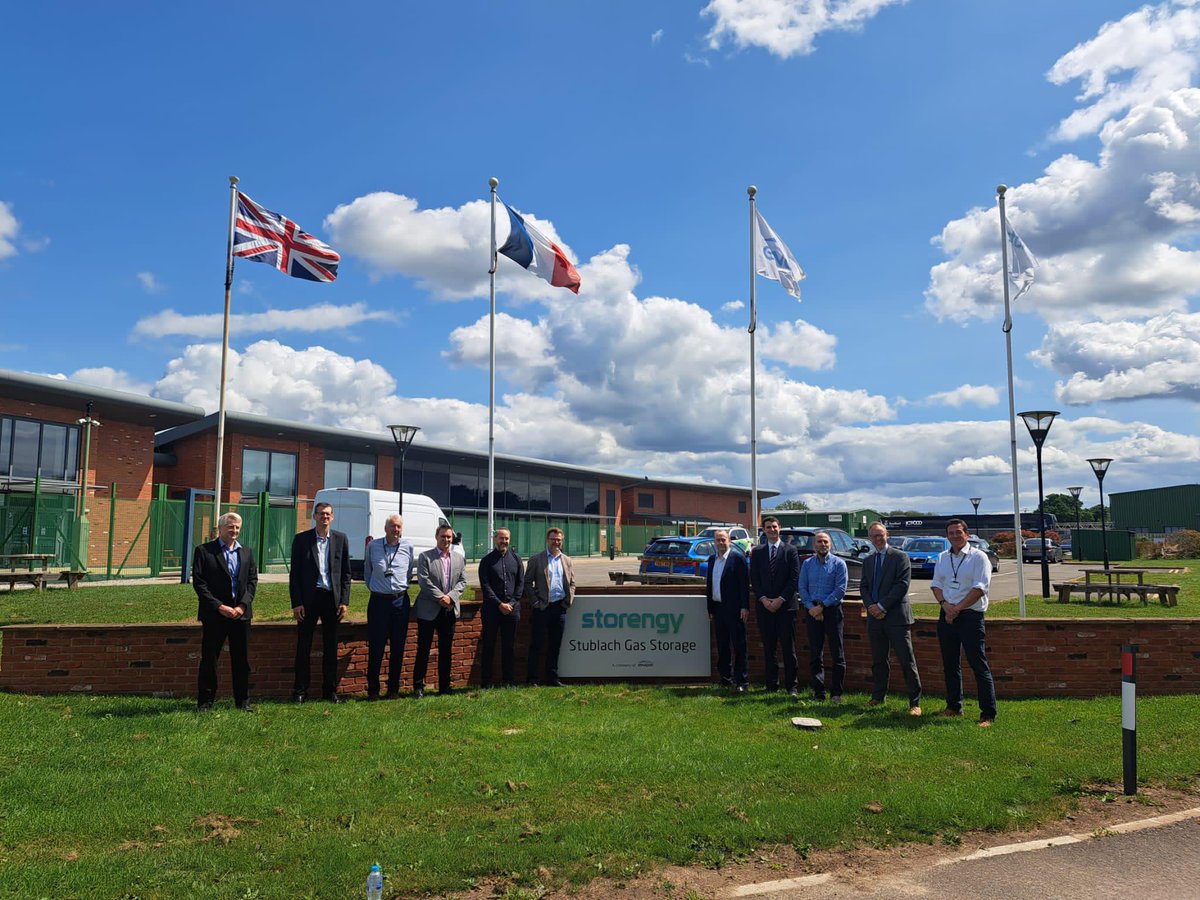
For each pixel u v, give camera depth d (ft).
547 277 60.85
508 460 151.12
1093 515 356.38
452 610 31.04
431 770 20.79
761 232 60.70
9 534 71.97
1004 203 54.19
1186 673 30.76
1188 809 18.85
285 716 26.20
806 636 33.55
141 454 98.89
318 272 58.95
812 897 14.44
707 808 18.20
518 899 14.24
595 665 34.30
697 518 199.31
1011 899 14.33
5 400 85.66
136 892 14.10
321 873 14.78
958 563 27.22
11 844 16.10
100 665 28.99
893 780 20.38
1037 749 22.97
